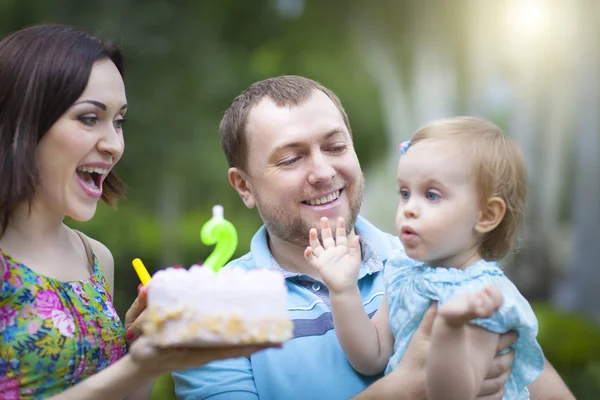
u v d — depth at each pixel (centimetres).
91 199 306
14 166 289
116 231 1270
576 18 1287
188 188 1426
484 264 294
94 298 310
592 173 1285
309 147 323
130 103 1309
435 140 294
